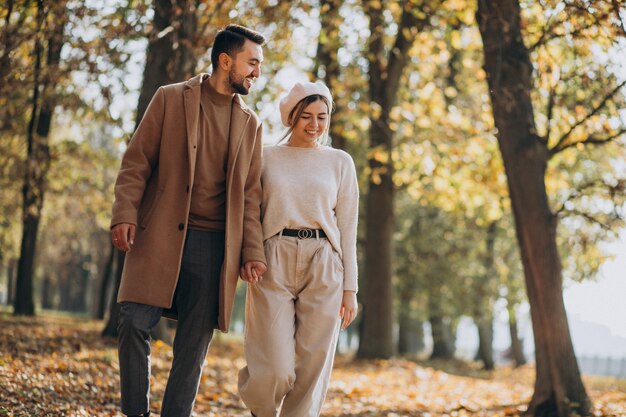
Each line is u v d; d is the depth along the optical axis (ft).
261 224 13.66
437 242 74.13
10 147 50.57
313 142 14.05
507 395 32.83
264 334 13.16
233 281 12.99
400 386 35.76
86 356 27.63
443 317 79.92
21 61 28.68
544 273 25.98
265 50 33.53
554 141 31.35
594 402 26.78
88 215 72.69
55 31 26.45
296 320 13.66
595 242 28.48
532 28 26.84
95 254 105.81
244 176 13.20
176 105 12.87
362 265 66.49
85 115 39.91
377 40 49.49
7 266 111.55
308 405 13.41
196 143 12.76
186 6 29.01
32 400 17.12
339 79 47.96
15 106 39.22
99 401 19.69
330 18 37.42
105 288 68.13
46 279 125.29
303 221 13.48
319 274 13.39
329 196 13.66
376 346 52.39
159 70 33.40
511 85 26.50
